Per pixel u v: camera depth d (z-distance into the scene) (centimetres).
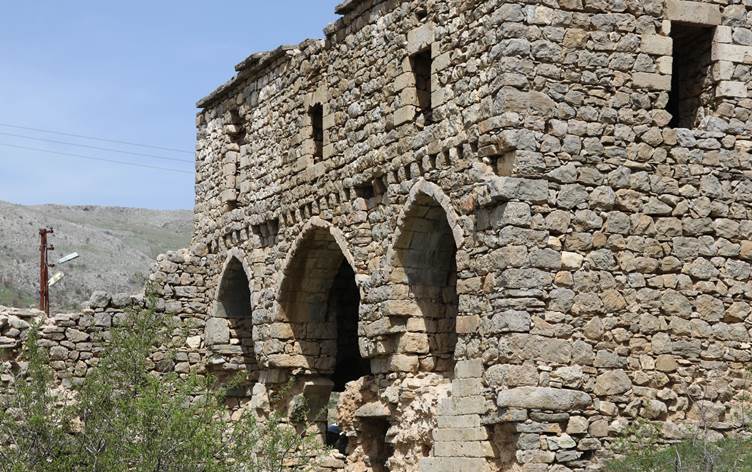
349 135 3256
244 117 3969
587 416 2536
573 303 2559
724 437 2609
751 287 2686
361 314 3133
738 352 2662
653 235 2631
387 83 3080
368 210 3183
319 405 3638
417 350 3009
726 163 2698
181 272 4159
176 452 2384
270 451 2642
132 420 2430
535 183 2562
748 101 2733
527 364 2514
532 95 2581
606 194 2602
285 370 3644
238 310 4100
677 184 2659
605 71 2630
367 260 3162
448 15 2827
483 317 2619
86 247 11044
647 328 2605
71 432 2628
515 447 2527
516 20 2595
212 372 4078
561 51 2611
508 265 2538
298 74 3578
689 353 2628
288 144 3628
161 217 14775
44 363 2894
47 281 5306
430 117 2986
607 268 2592
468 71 2731
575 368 2539
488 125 2622
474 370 2638
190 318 3997
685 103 2820
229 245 4016
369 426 3247
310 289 3625
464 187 2722
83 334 3925
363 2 3212
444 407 2723
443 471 2711
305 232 3478
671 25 2703
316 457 3312
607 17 2642
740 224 2697
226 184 4069
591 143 2605
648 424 2547
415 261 3036
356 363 4094
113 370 2733
